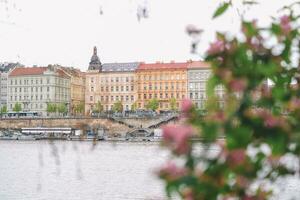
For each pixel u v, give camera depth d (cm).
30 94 18462
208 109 407
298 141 402
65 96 19162
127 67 18600
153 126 13338
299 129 409
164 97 17750
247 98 401
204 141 385
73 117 13725
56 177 5372
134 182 4834
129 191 4262
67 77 19300
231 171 387
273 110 448
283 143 395
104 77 18650
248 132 380
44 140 13350
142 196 3962
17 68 18888
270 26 467
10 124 14112
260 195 441
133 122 13488
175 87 17588
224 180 384
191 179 367
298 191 2878
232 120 393
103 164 6894
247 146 397
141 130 13325
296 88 499
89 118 13612
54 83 18350
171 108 16525
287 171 451
